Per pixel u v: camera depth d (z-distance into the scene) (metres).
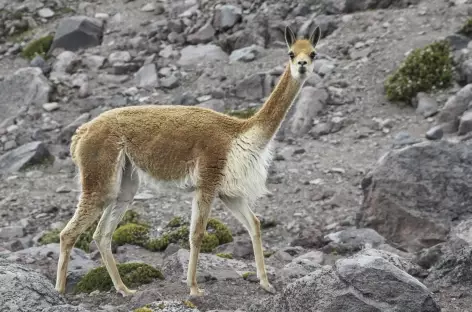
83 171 22.34
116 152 22.39
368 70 42.88
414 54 41.22
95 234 23.17
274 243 29.62
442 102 38.84
